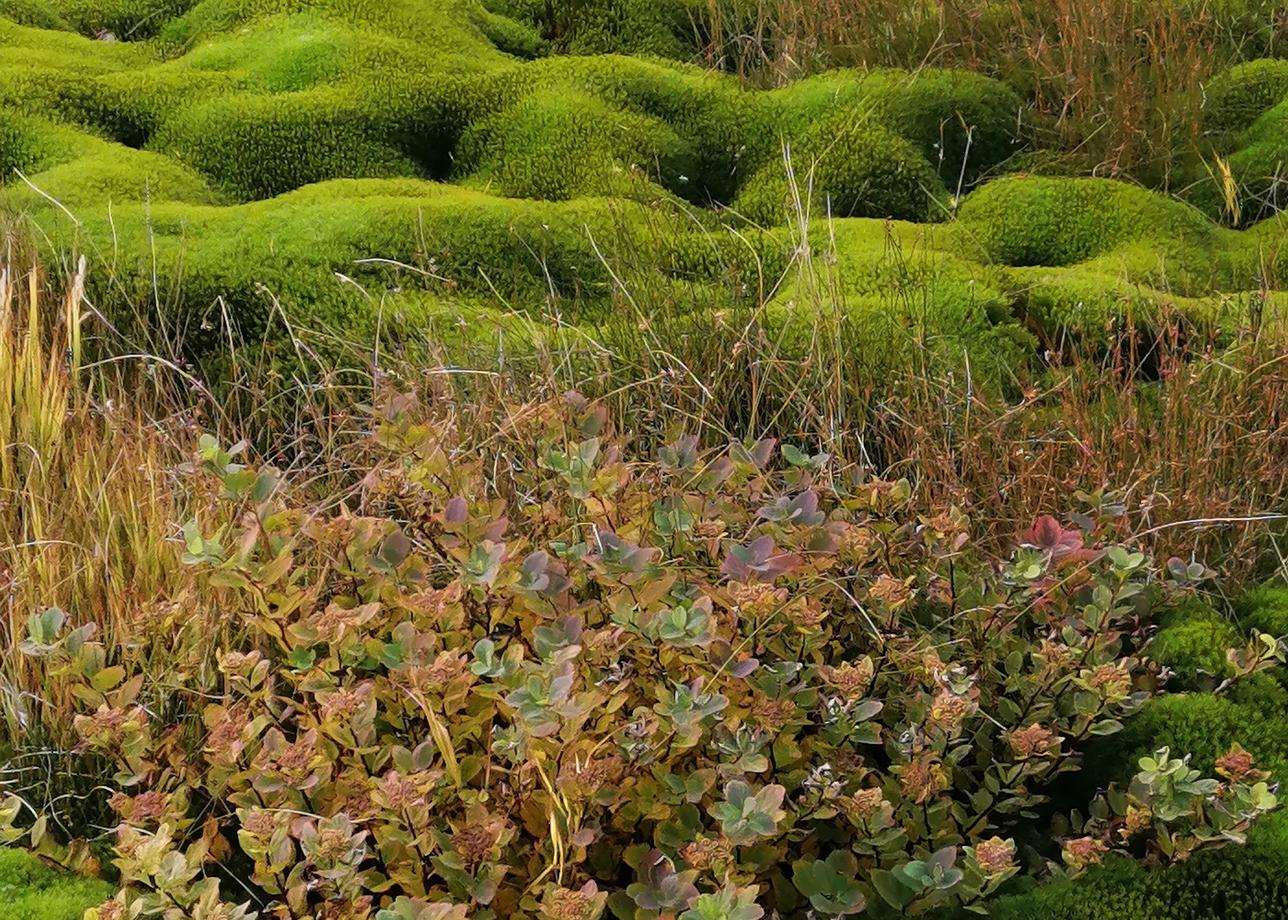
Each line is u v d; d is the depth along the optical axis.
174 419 2.96
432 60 4.84
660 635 1.93
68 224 3.76
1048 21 5.26
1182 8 5.32
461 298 3.74
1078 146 4.64
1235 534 2.83
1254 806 1.93
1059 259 4.21
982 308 3.67
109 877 2.12
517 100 4.72
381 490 2.37
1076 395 3.22
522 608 2.21
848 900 1.84
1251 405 3.09
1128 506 2.73
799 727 2.05
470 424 2.88
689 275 3.92
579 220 4.04
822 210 4.45
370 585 2.20
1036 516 2.79
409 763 1.89
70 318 2.88
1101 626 2.26
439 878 1.95
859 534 2.28
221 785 2.02
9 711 2.25
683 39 5.64
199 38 5.21
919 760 2.01
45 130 4.37
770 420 3.22
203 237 3.81
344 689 1.92
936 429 3.05
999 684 2.34
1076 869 2.00
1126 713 2.20
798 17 5.40
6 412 2.71
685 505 2.33
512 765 2.04
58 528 2.54
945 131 4.72
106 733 1.95
